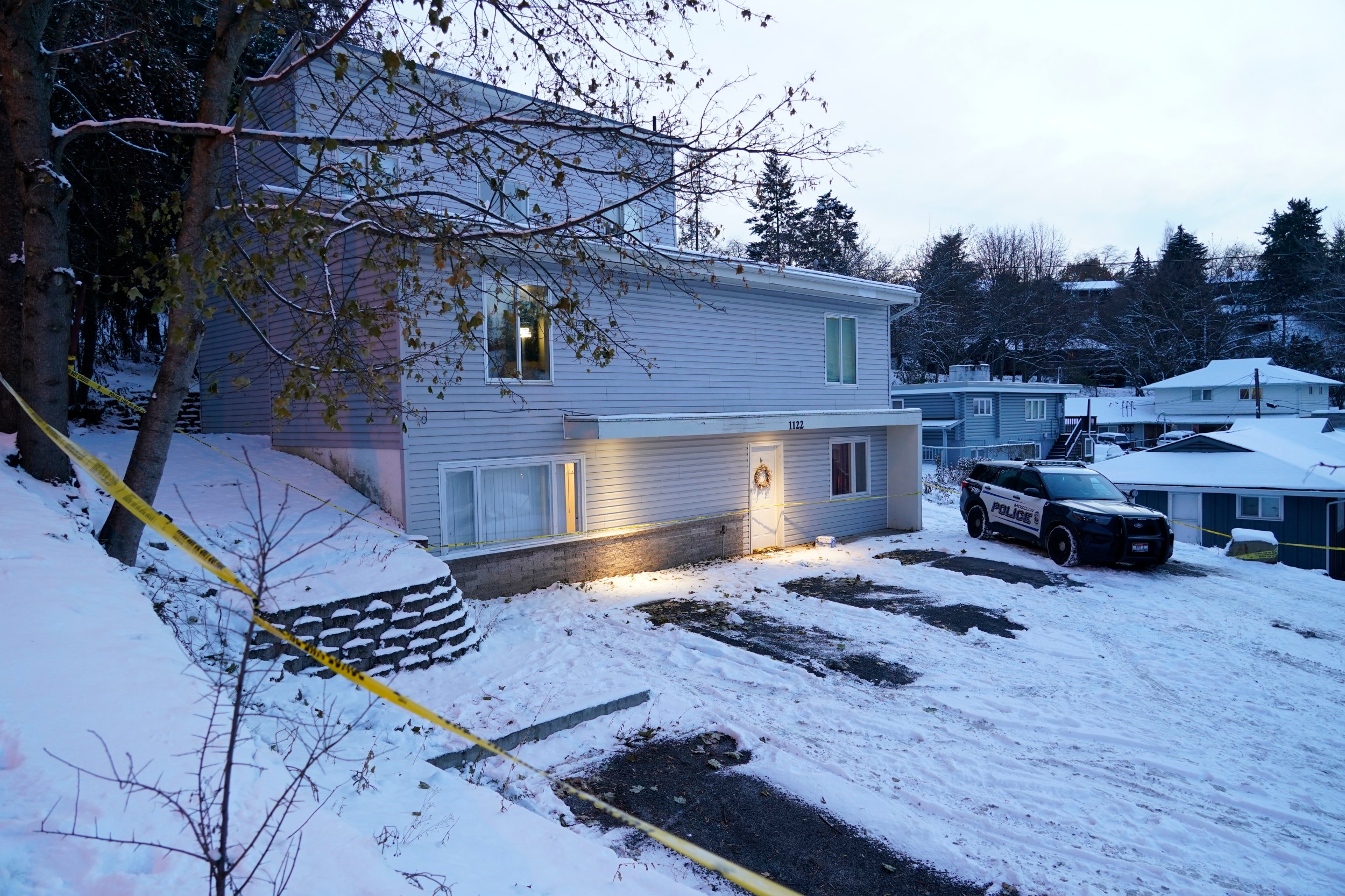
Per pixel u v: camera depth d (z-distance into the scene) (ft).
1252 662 30.89
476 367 38.99
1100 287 233.14
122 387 60.23
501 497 40.42
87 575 18.80
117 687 13.24
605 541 44.68
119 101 39.04
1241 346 203.72
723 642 33.04
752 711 25.54
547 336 41.75
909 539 58.29
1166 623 36.24
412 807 16.75
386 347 36.06
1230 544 54.29
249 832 10.40
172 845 9.62
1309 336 203.21
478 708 24.18
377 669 26.78
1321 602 40.27
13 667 13.30
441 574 30.35
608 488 44.91
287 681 23.11
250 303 35.19
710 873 16.63
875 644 32.86
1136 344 204.85
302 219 20.24
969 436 125.80
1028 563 49.08
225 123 23.67
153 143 41.27
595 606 38.40
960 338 173.68
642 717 24.73
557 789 20.16
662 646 31.99
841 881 16.55
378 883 9.77
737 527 52.06
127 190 42.68
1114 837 18.43
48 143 25.26
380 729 21.65
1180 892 16.35
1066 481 51.67
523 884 13.78
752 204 24.82
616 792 20.15
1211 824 18.95
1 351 29.09
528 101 47.34
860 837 18.28
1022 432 138.21
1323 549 66.28
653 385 46.57
